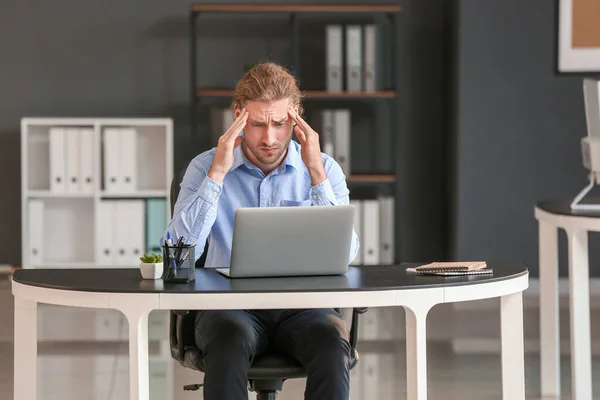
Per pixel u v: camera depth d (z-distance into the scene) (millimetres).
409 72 9094
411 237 9211
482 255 8680
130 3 8984
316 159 3727
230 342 3355
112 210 8617
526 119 8609
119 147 8570
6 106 8969
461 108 8586
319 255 3430
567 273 8648
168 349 6398
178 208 3785
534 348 6496
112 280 3375
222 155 3672
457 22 8586
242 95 3660
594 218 4902
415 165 9164
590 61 8555
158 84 9031
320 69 9047
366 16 9047
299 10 8570
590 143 5227
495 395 5316
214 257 3840
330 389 3346
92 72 9000
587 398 5078
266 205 3844
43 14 8938
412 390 3289
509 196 8664
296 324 3523
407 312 3285
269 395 3580
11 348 6383
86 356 6211
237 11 8867
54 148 8539
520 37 8555
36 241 8641
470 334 6875
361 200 8922
